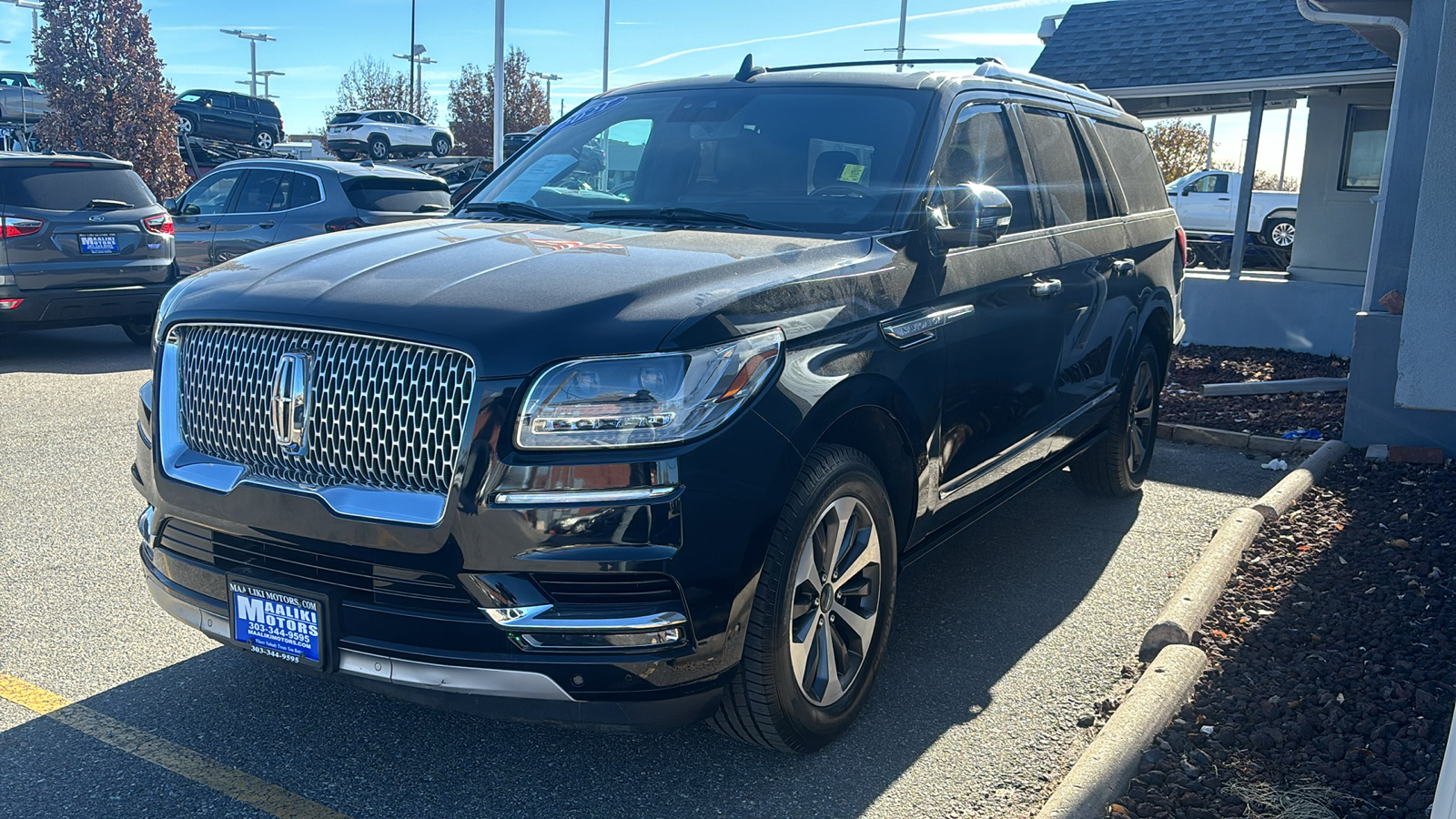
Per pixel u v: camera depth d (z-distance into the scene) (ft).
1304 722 10.83
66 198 33.71
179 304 10.47
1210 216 88.63
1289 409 27.07
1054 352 14.99
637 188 13.73
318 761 10.59
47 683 12.13
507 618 8.79
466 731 11.22
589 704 9.00
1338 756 10.28
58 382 30.50
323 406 9.38
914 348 11.33
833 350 10.19
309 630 9.46
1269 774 9.96
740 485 9.11
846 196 12.55
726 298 9.53
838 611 10.71
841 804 9.97
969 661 13.02
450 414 8.88
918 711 11.75
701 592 8.96
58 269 33.19
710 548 8.95
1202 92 38.55
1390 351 20.95
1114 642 13.60
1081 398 16.47
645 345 8.89
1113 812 9.29
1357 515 17.49
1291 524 17.10
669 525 8.76
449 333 8.92
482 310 9.16
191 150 100.89
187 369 10.28
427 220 13.51
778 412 9.44
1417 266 10.81
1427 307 10.80
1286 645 12.78
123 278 34.63
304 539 9.39
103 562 16.01
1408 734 10.64
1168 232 20.29
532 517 8.65
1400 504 17.95
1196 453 23.76
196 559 10.37
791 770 10.55
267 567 9.85
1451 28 10.41
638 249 10.93
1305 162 42.78
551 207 13.74
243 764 10.49
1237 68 38.29
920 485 11.76
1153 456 23.24
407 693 9.31
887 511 11.16
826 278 10.58
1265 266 78.23
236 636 10.00
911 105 13.42
